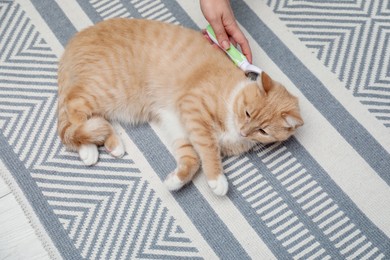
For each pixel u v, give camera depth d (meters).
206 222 1.29
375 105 1.38
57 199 1.31
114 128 1.37
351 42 1.43
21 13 1.46
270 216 1.30
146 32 1.32
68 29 1.45
